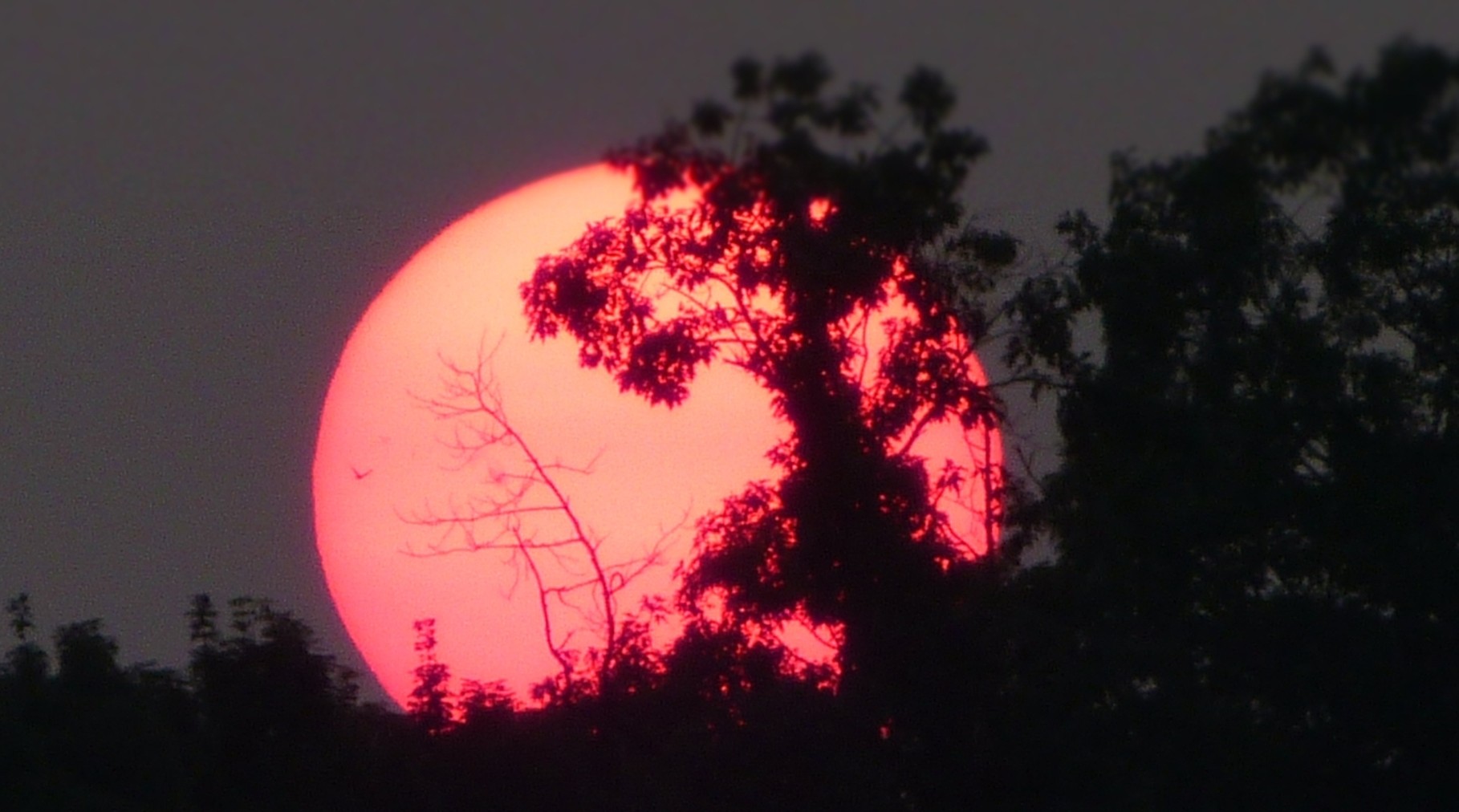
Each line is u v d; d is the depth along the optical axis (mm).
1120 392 91312
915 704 89562
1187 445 89500
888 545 93250
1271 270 90938
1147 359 92500
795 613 93812
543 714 96188
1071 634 88562
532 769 95500
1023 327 95562
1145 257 91062
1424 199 71688
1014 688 89125
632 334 96500
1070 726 85438
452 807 96438
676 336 96125
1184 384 92312
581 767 94688
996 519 95625
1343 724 81562
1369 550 85312
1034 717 86625
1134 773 82750
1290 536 88438
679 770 90188
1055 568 92312
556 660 91500
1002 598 91625
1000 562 94000
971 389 96500
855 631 92062
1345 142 67875
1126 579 88812
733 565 93500
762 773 89062
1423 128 66812
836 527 94250
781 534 94688
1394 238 88688
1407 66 65312
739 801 89188
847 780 88312
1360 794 80438
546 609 92000
